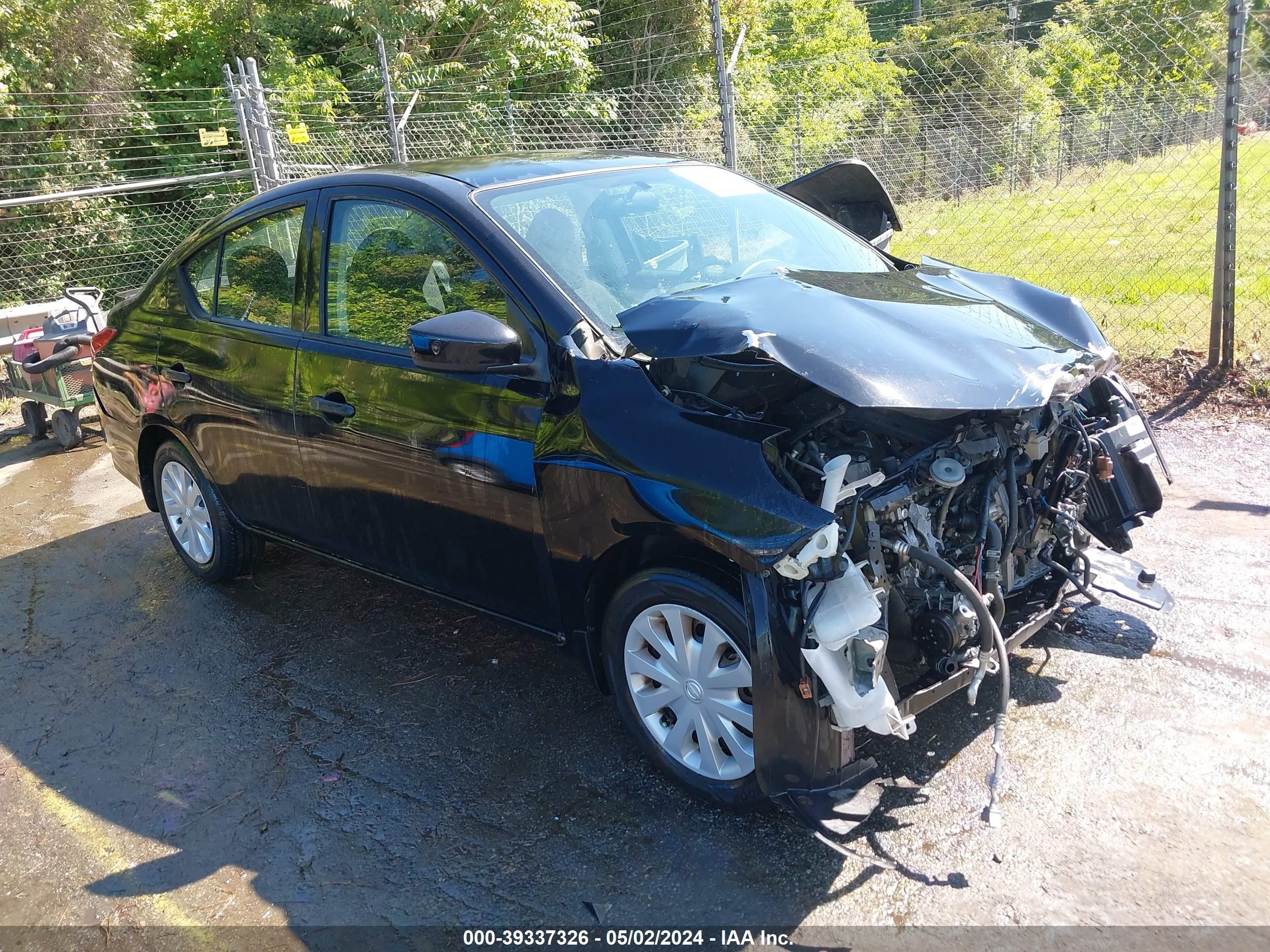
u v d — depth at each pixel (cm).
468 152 1291
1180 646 354
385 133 1305
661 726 302
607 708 354
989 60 1107
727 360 272
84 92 1280
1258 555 412
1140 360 654
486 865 282
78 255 1266
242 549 460
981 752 308
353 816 307
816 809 260
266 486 406
